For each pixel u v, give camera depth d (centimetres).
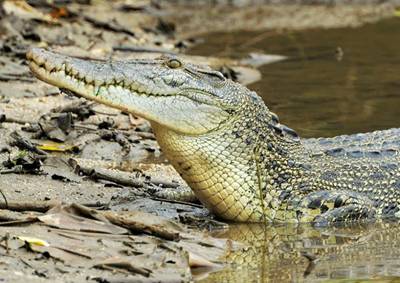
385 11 3991
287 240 1432
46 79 1449
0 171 1558
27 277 1128
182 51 2969
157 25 3225
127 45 2795
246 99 1508
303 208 1522
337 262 1322
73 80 1446
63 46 2652
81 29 2850
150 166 1766
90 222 1295
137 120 2034
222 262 1300
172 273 1199
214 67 2620
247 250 1366
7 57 2411
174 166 1516
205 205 1533
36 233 1246
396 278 1252
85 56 2573
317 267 1298
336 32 3469
